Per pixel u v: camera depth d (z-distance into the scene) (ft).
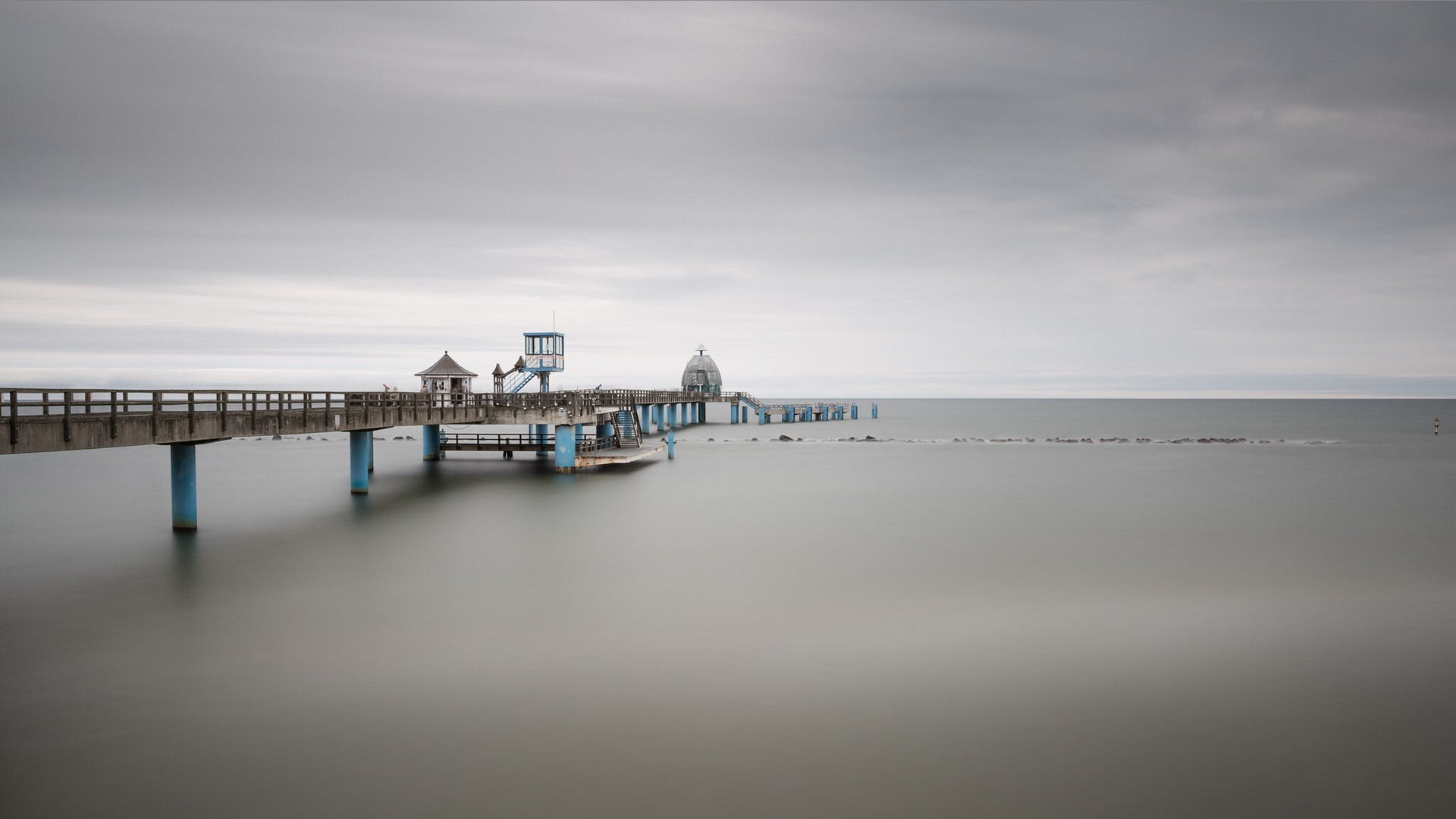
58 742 39.91
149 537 88.38
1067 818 33.94
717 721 42.47
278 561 77.30
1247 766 38.06
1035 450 226.38
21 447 61.36
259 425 87.15
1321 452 216.54
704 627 57.77
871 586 69.36
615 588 68.44
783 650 53.16
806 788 36.11
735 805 34.83
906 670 49.60
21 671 48.85
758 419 391.86
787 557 80.69
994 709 43.98
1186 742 40.37
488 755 38.91
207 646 53.31
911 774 37.29
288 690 46.24
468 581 70.38
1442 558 80.89
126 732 41.06
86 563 75.72
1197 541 89.66
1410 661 51.44
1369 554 82.69
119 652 52.11
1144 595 67.00
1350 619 60.39
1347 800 35.27
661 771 37.45
